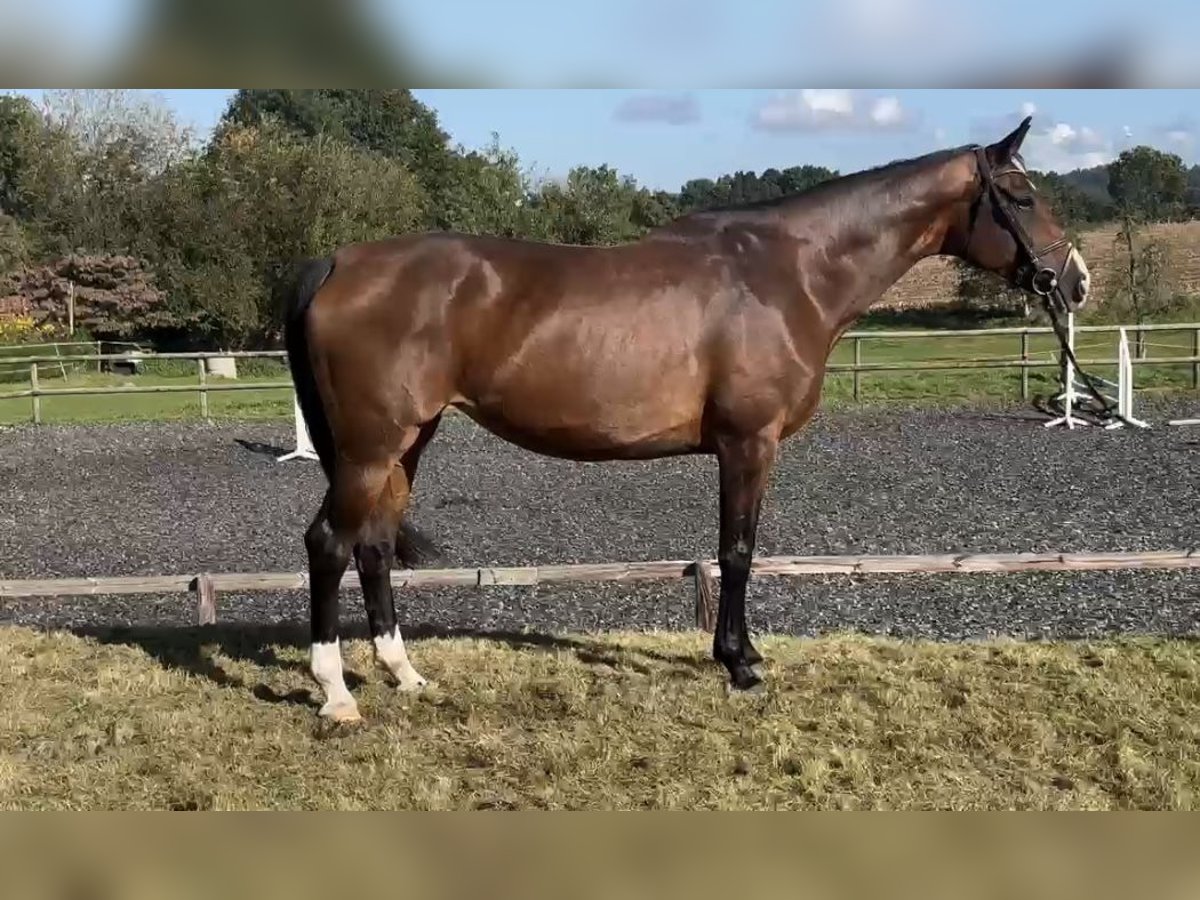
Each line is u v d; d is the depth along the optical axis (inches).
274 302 1123.9
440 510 366.9
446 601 248.4
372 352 152.0
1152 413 555.8
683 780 142.6
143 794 141.1
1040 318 1032.2
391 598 177.6
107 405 752.3
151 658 195.8
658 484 410.9
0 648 199.9
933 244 174.9
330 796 140.5
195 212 1127.0
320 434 160.4
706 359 159.2
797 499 364.2
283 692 177.6
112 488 427.2
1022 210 171.8
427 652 196.2
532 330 154.6
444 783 141.6
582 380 156.0
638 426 159.5
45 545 321.4
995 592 242.7
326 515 159.5
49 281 1109.7
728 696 170.2
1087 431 509.4
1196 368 634.8
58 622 235.8
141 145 1353.3
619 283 157.5
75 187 1249.4
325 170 1133.1
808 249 165.5
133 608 249.6
